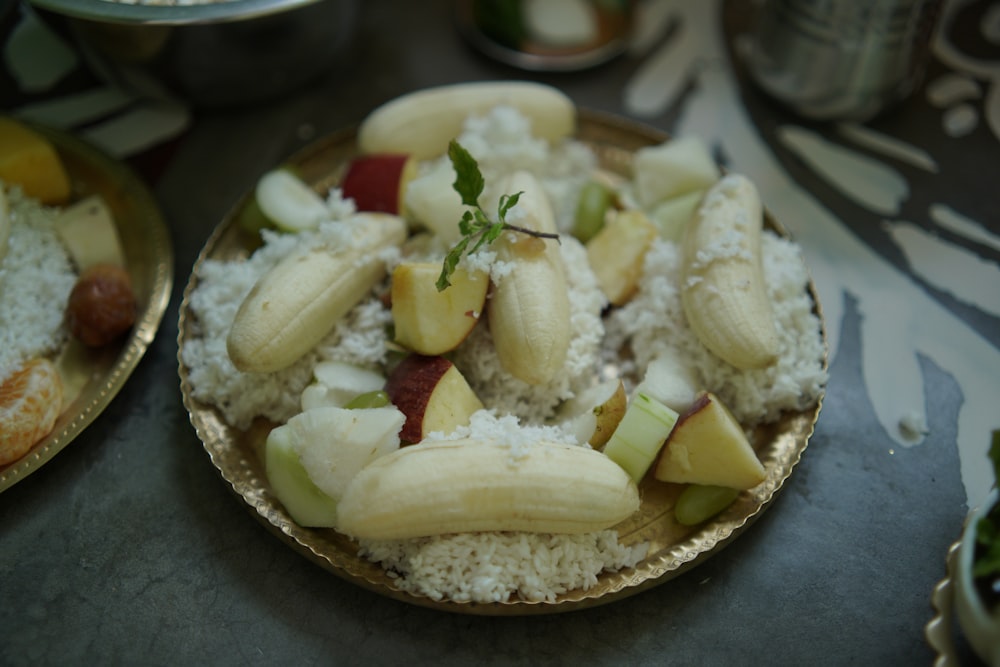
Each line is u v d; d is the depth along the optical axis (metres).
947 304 0.50
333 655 0.40
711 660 0.40
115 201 0.52
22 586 0.42
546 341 0.42
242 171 0.56
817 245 0.53
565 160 0.53
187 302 0.47
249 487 0.42
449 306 0.42
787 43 0.55
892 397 0.47
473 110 0.52
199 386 0.44
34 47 0.60
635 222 0.48
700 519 0.42
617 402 0.42
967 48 0.61
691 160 0.51
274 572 0.42
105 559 0.43
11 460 0.43
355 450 0.39
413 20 0.64
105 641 0.41
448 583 0.39
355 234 0.45
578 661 0.40
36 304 0.47
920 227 0.53
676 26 0.63
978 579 0.35
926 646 0.40
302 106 0.59
